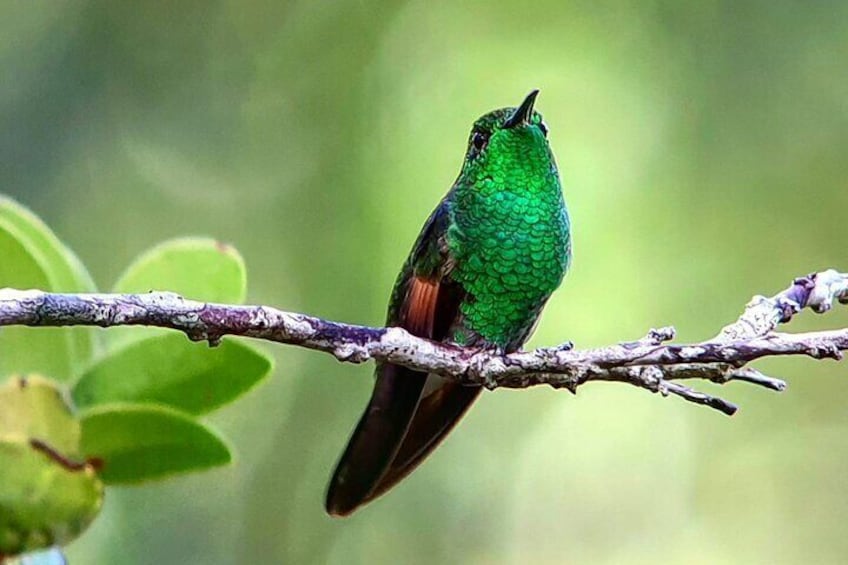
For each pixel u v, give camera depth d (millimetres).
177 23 10867
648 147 11133
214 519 9719
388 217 10781
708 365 4945
